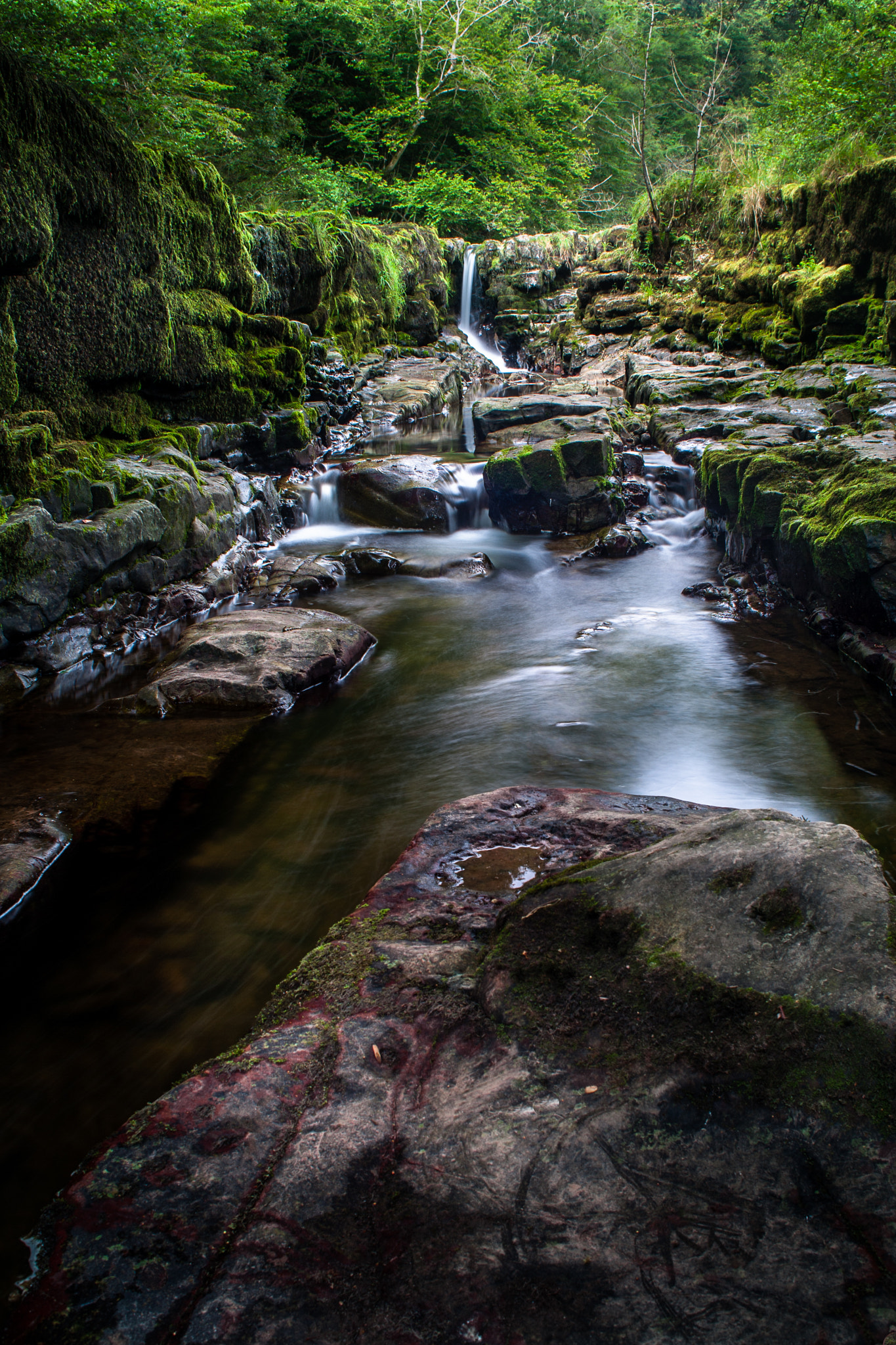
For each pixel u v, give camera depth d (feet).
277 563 24.52
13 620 16.71
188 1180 5.50
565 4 96.78
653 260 59.31
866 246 33.78
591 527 28.35
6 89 17.71
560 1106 5.54
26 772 13.25
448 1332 4.41
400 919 8.07
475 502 30.48
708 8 96.37
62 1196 5.50
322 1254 4.89
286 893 10.27
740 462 23.58
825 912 6.01
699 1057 5.50
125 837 11.53
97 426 22.44
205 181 26.81
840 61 38.70
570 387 44.98
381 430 40.14
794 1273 4.48
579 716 15.46
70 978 8.88
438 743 14.47
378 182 67.62
